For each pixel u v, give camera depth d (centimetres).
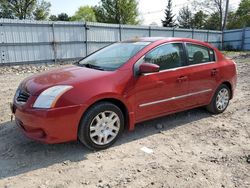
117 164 349
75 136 356
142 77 409
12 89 841
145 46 437
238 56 2291
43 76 401
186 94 477
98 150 384
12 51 1614
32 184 303
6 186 298
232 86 569
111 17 4453
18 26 1614
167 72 443
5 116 530
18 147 389
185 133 455
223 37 3297
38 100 341
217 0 4322
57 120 338
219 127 486
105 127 382
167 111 455
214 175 326
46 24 1730
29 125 347
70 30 1856
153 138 432
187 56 481
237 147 404
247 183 311
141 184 306
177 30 2631
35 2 4712
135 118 412
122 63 410
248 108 608
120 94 383
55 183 305
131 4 4431
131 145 404
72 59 1909
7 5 4578
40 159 357
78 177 318
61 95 341
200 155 377
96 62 449
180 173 329
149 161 358
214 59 534
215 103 543
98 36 2019
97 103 369
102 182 309
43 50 1748
